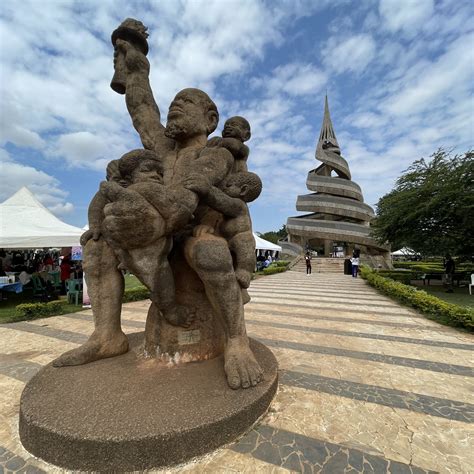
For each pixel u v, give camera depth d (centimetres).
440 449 218
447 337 515
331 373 353
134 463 182
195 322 288
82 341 502
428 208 1206
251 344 361
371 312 730
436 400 291
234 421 214
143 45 361
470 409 275
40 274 1020
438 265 2359
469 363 392
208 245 247
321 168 3072
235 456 202
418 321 636
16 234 861
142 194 218
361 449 215
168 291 247
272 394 263
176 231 239
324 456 206
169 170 307
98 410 208
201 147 312
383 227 1476
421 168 1462
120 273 304
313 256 3180
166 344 282
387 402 285
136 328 581
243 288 286
